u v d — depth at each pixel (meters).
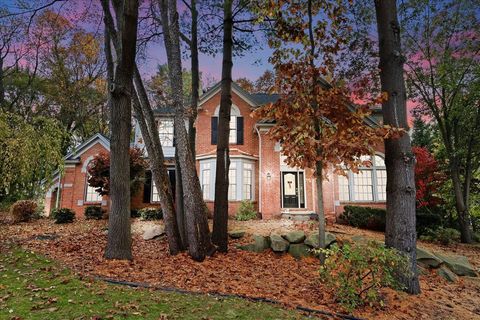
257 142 16.58
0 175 8.98
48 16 20.36
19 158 8.93
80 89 26.58
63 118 26.70
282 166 16.20
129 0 7.13
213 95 17.05
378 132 6.12
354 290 5.04
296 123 6.93
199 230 7.81
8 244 8.42
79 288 4.93
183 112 8.29
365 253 5.25
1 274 5.47
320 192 7.25
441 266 8.49
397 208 6.38
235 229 11.24
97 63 27.31
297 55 7.13
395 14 7.01
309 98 6.86
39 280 5.23
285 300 5.31
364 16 10.59
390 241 6.38
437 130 16.48
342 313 4.94
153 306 4.41
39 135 9.75
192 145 9.82
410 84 14.67
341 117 6.79
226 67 9.50
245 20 10.73
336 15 7.50
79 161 17.31
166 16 8.73
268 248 9.70
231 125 16.75
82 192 17.02
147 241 10.12
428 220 12.78
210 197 15.75
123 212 7.23
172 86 8.31
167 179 8.58
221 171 9.05
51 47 24.50
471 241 13.23
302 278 7.03
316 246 9.46
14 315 3.73
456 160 14.16
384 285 6.08
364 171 15.34
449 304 6.00
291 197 16.02
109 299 4.54
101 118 29.80
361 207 13.03
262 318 4.35
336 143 6.34
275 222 12.98
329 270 5.29
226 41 9.63
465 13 13.03
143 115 8.64
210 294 5.26
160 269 6.61
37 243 8.93
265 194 14.44
